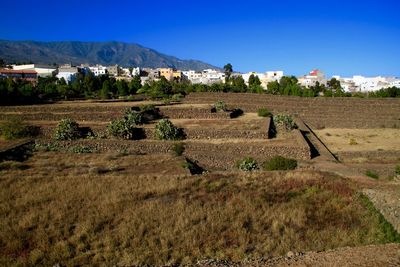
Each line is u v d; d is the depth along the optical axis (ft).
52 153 116.67
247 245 53.52
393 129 195.62
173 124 152.87
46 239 52.75
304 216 63.36
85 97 262.67
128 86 293.84
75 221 59.41
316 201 70.69
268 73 636.48
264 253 51.42
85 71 588.09
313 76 607.37
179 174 89.35
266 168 104.94
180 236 54.54
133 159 108.58
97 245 51.47
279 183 80.28
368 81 604.49
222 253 50.42
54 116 168.25
